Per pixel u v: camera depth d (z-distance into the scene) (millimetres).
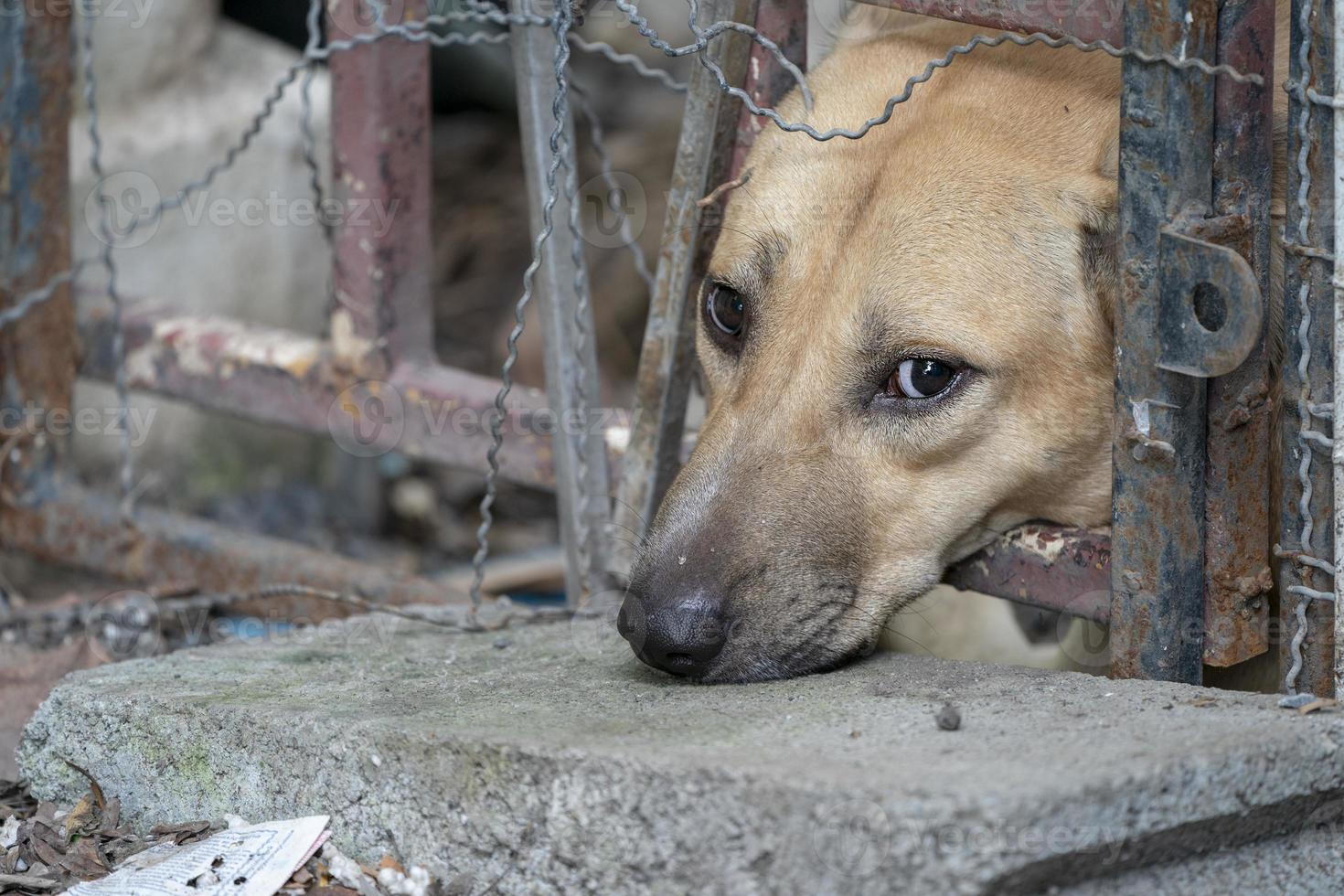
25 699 991
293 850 786
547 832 753
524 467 1039
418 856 781
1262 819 751
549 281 969
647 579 853
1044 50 904
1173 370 807
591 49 958
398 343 1071
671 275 941
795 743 749
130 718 841
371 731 788
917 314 867
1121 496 831
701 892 728
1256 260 817
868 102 903
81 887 791
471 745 766
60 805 862
